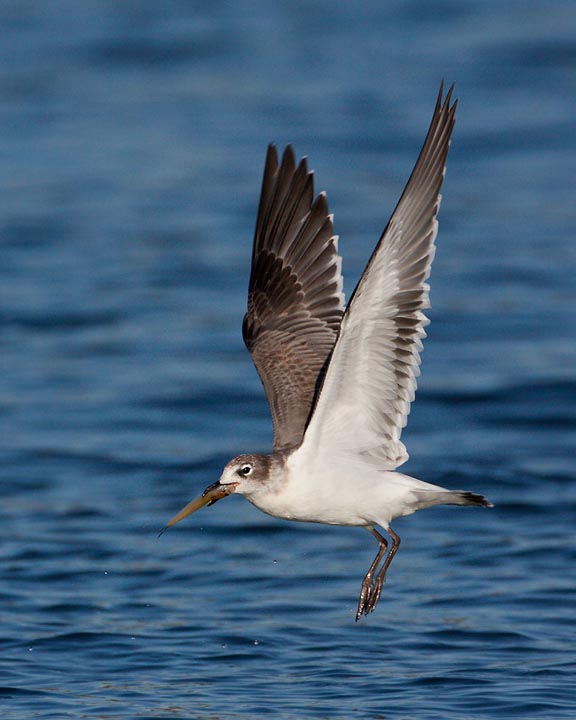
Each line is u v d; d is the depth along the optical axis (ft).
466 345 66.69
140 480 52.85
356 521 31.35
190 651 37.40
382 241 28.48
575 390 61.05
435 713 32.42
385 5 125.49
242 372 64.59
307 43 115.14
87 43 116.57
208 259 77.20
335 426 30.68
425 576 43.34
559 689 33.94
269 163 34.01
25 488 52.01
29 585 42.80
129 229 81.97
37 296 73.20
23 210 84.94
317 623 39.47
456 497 30.27
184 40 116.47
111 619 39.93
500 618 39.50
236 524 48.80
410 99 100.68
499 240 78.79
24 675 35.60
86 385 63.10
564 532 46.52
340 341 29.14
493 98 101.71
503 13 121.08
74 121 100.68
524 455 54.60
